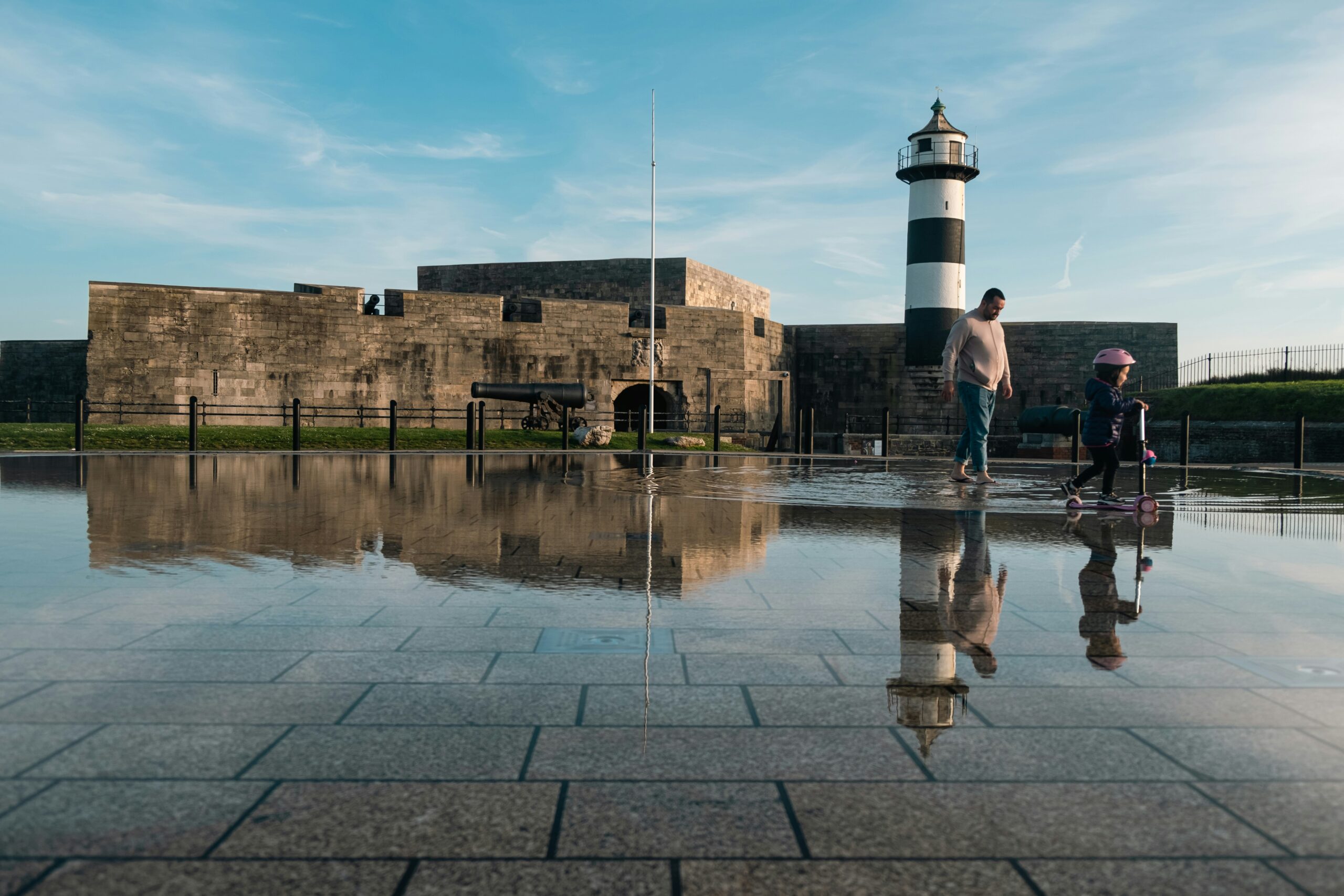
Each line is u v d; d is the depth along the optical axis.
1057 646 3.23
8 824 1.82
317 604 3.88
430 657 3.03
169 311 29.61
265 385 30.72
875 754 2.21
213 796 1.95
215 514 7.35
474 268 42.66
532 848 1.74
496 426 33.28
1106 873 1.66
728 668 2.93
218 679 2.78
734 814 1.89
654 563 5.00
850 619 3.63
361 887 1.59
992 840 1.78
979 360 10.95
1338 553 5.52
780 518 7.37
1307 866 1.69
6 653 3.06
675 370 35.81
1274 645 3.24
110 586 4.26
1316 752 2.23
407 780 2.04
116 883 1.60
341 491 9.61
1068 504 8.25
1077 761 2.17
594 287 41.06
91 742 2.25
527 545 5.67
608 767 2.12
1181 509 8.43
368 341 31.94
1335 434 24.05
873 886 1.61
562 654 3.08
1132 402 8.32
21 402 37.53
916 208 38.41
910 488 10.73
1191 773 2.10
